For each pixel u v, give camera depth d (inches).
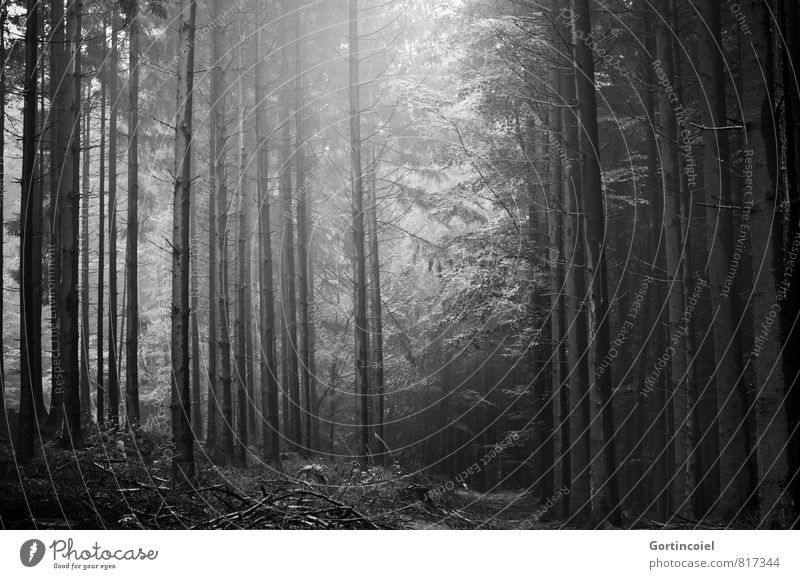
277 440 889.5
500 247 791.1
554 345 744.3
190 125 528.4
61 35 768.3
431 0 954.1
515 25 676.7
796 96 406.3
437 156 852.0
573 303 568.1
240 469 725.9
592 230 527.5
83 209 1131.3
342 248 1358.3
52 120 796.6
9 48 844.0
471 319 850.1
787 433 334.0
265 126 1012.5
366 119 1196.5
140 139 1118.4
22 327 609.9
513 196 815.1
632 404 942.4
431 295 1291.8
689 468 595.8
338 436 1496.1
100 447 674.8
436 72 1048.2
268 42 1076.5
